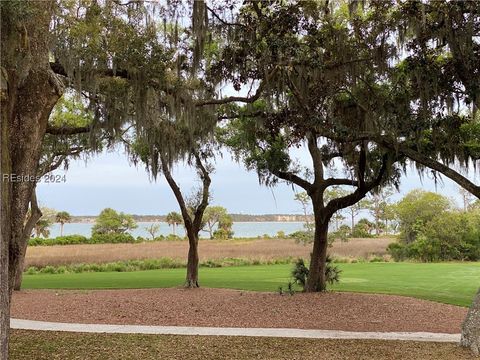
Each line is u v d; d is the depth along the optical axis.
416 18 8.74
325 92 10.34
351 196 14.03
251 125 13.85
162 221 80.44
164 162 14.73
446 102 9.98
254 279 21.00
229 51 9.54
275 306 12.66
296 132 10.59
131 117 11.62
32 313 11.76
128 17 8.58
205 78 10.16
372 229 61.44
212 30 9.13
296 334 9.21
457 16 8.50
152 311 12.03
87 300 13.94
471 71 9.00
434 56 9.63
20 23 5.56
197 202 17.81
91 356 7.41
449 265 28.59
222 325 10.23
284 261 31.55
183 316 11.35
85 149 16.83
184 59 9.41
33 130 6.06
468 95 9.36
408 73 9.66
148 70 8.88
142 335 9.11
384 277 21.08
